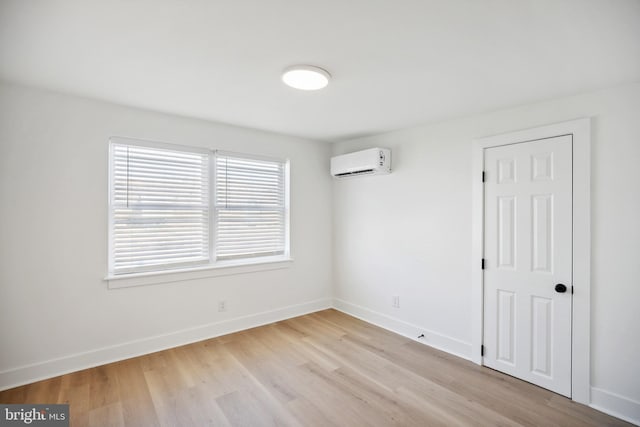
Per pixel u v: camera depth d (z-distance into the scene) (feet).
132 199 9.06
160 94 7.79
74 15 4.50
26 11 4.39
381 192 11.73
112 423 6.18
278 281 12.16
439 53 5.61
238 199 11.19
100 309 8.46
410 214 10.73
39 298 7.66
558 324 7.45
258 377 7.98
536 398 7.25
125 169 8.94
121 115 8.70
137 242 9.16
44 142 7.66
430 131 10.16
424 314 10.30
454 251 9.48
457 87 7.10
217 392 7.30
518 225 8.11
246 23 4.73
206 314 10.34
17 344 7.39
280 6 4.29
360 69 6.28
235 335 10.68
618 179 6.68
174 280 9.67
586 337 7.04
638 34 4.83
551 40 5.08
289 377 8.00
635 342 6.48
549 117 7.67
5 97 7.19
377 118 9.61
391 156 11.38
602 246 6.88
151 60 5.97
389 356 9.26
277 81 6.93
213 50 5.58
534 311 7.85
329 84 7.02
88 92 7.68
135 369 8.25
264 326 11.55
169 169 9.69
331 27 4.81
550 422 6.39
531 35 4.94
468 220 9.13
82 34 5.05
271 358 9.02
